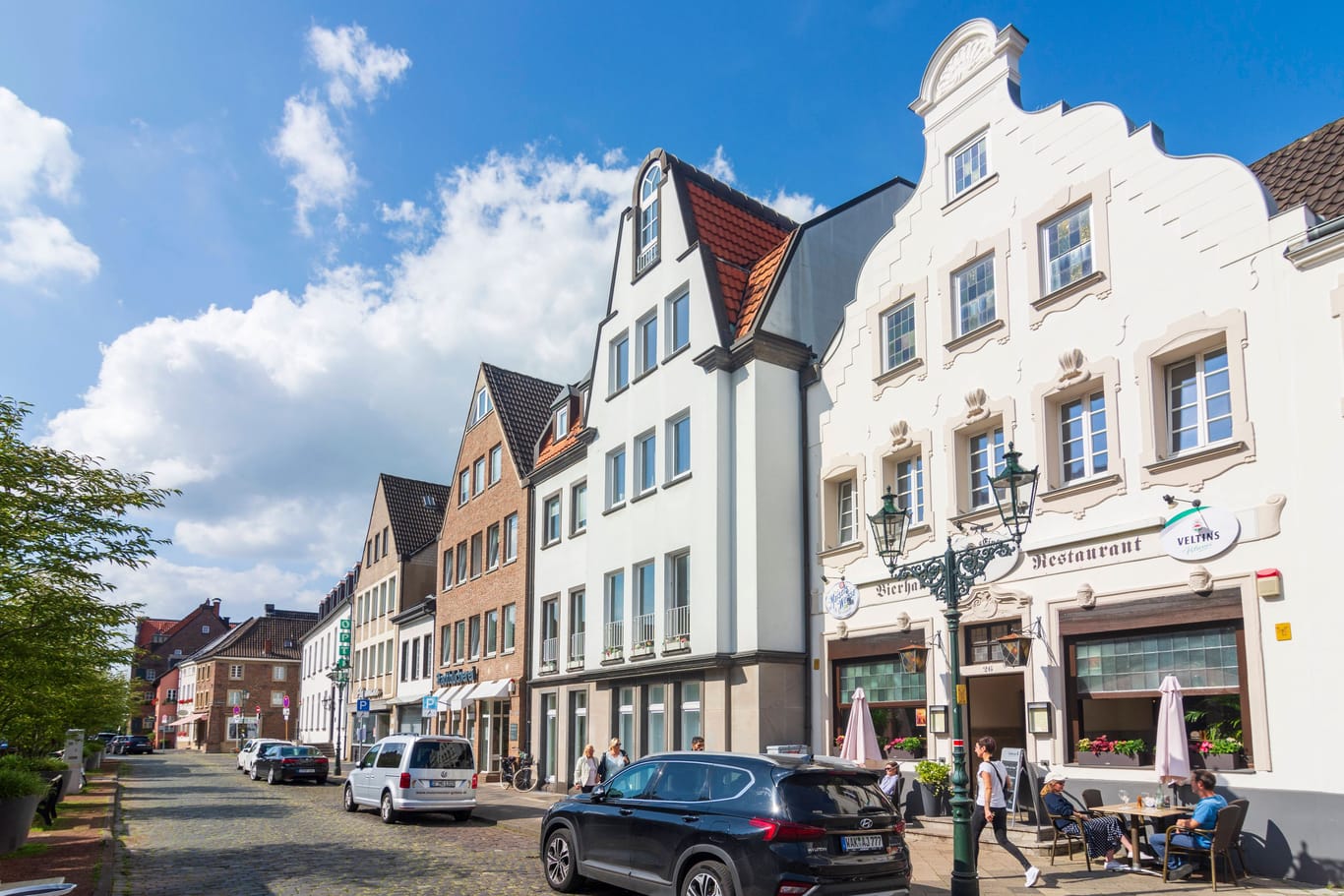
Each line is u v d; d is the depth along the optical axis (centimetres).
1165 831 1206
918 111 1838
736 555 2016
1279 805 1145
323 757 3594
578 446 2769
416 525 4897
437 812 2206
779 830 911
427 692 4003
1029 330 1556
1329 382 1163
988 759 1187
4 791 1473
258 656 8688
